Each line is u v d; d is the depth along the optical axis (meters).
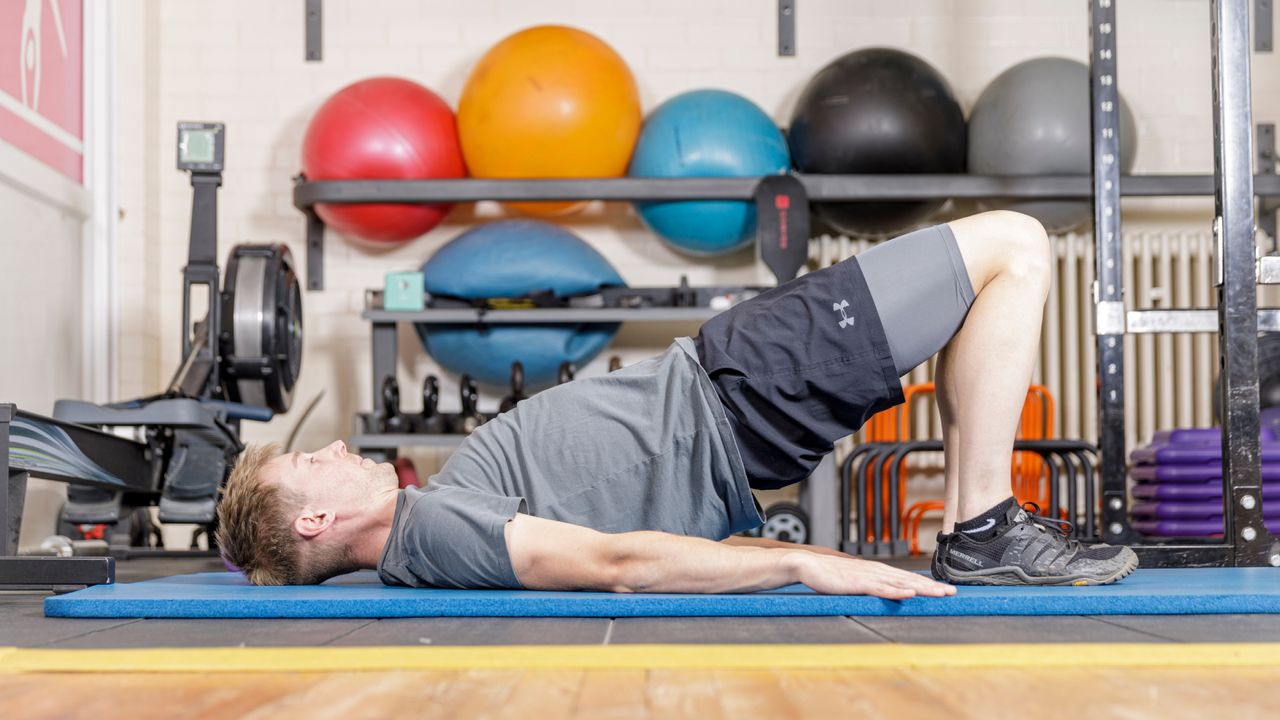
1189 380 4.86
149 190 5.01
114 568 2.22
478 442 1.88
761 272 5.11
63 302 4.47
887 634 1.39
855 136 4.50
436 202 4.69
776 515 4.49
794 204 4.45
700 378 1.82
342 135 4.60
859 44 5.23
